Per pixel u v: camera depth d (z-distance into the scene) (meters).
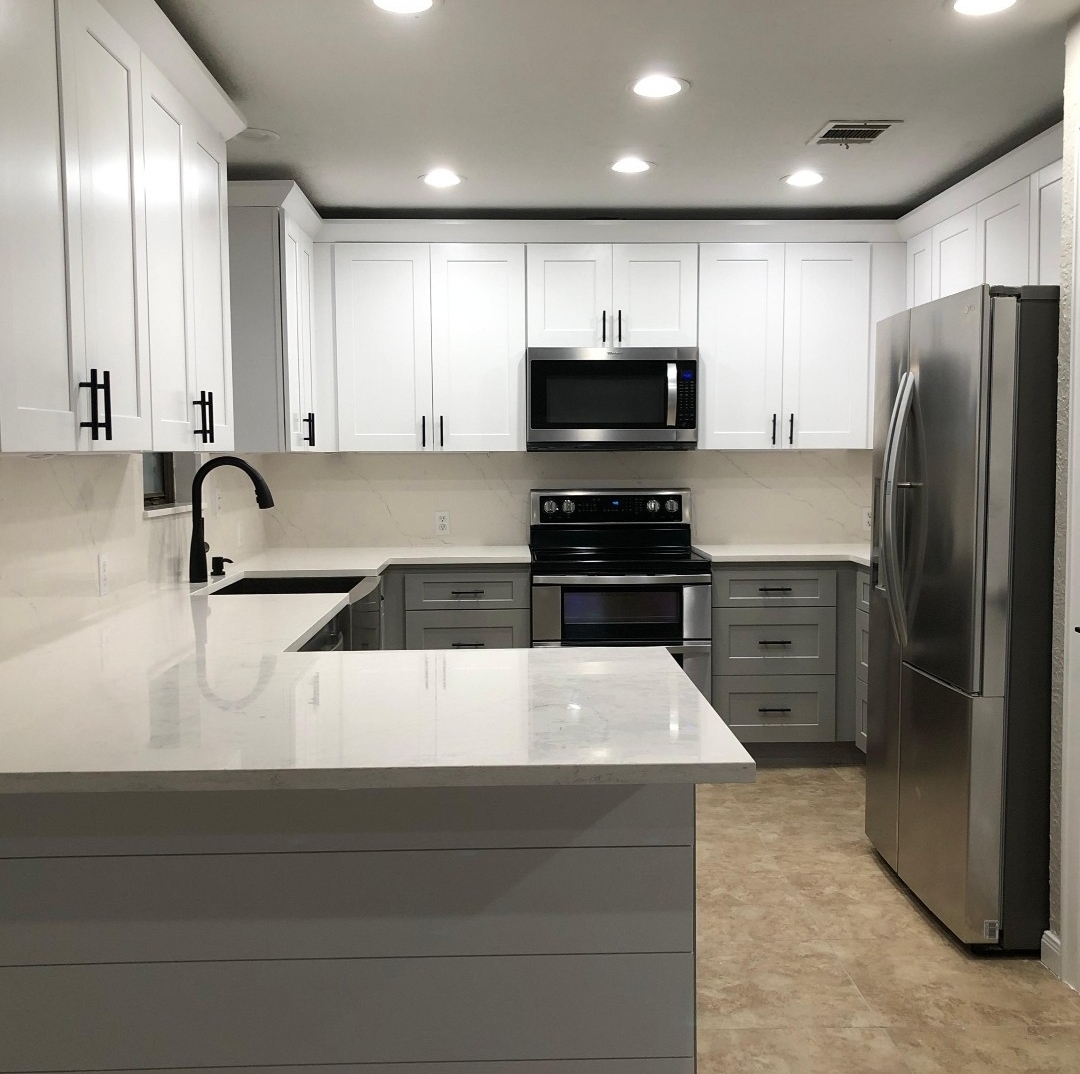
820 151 3.41
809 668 4.18
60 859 1.45
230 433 2.80
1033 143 3.03
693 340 4.27
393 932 1.48
